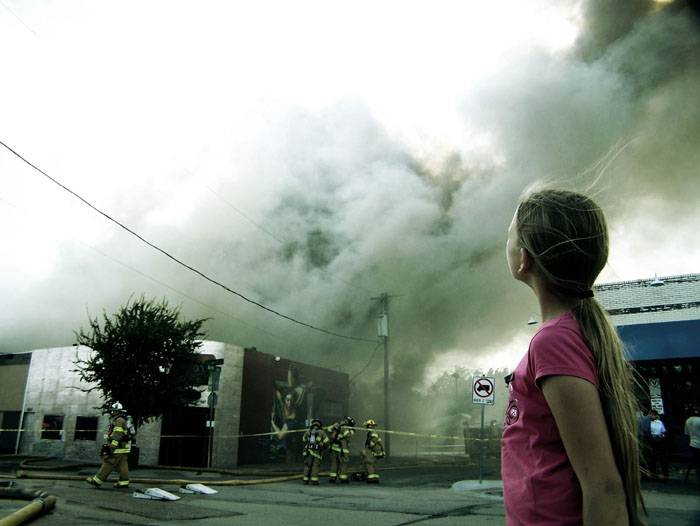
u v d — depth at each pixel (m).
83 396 25.39
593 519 1.06
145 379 19.27
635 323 16.06
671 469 14.86
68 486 12.44
